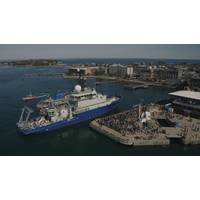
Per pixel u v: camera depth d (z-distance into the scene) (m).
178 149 77.75
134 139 79.69
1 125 99.81
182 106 118.00
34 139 87.12
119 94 180.38
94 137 88.69
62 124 96.31
